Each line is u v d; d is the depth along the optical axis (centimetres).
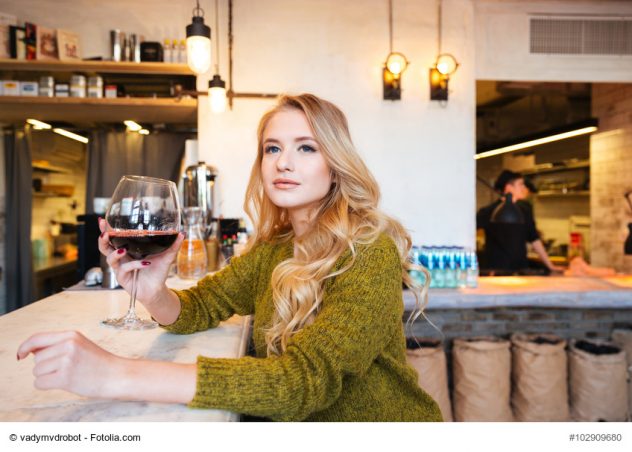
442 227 342
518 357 282
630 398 288
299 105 93
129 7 328
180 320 95
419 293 113
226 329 103
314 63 334
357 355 71
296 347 70
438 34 339
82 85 315
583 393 274
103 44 327
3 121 371
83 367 56
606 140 435
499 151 526
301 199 92
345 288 78
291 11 332
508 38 354
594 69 358
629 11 357
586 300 276
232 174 329
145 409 59
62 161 481
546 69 357
